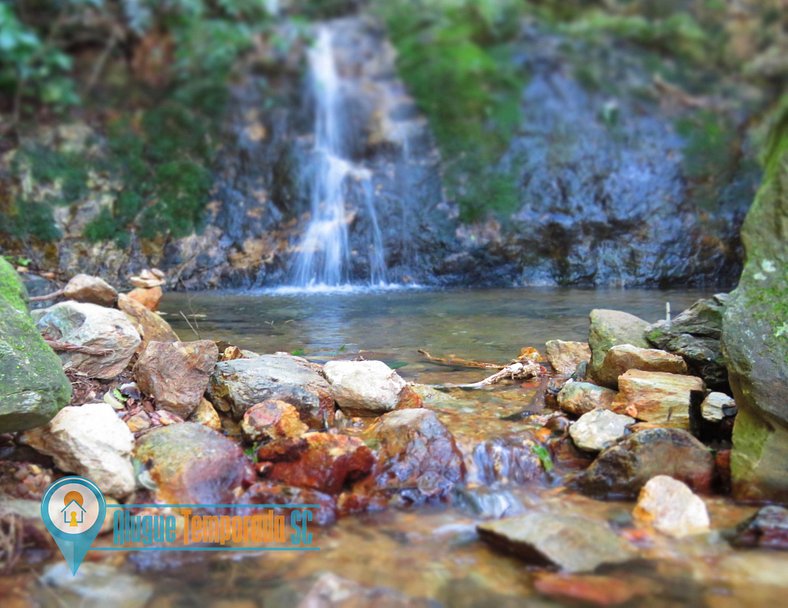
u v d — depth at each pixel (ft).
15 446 7.09
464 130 28.25
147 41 30.17
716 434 8.29
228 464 7.17
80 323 8.98
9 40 26.25
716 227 25.57
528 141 27.94
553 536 5.88
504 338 13.83
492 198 26.45
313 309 18.33
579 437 8.00
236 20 32.45
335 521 6.70
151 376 8.59
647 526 6.43
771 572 5.61
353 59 31.96
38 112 26.99
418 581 5.56
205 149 27.55
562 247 25.91
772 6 32.99
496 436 8.16
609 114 28.71
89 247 24.17
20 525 6.08
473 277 25.76
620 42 32.50
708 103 29.50
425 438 7.70
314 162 27.48
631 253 25.62
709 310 9.71
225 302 19.94
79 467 6.82
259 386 8.67
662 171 26.89
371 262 25.80
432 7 33.09
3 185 24.52
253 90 30.01
